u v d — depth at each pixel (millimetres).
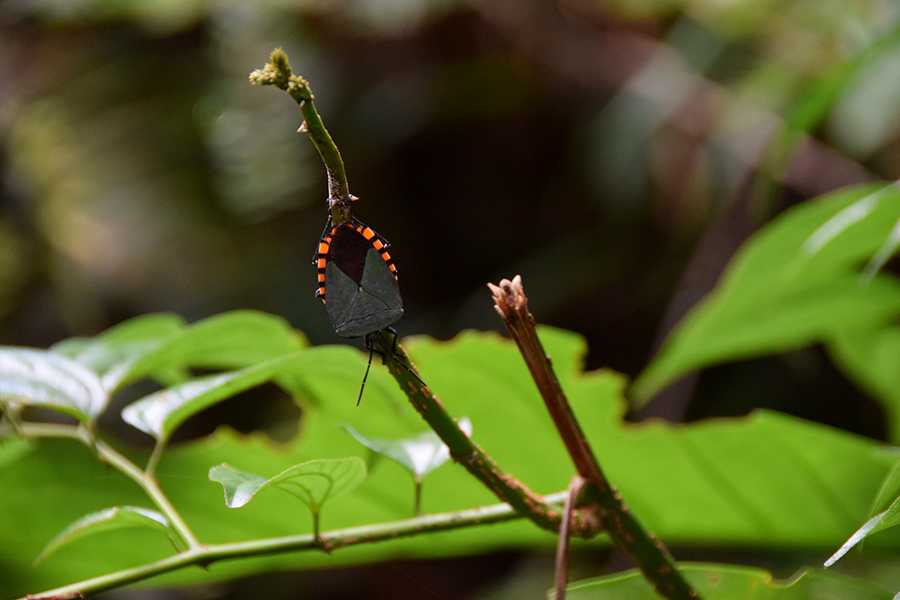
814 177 1521
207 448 769
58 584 779
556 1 2037
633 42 1989
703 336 922
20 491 763
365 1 2133
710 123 1712
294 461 776
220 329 730
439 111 2246
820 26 1541
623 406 761
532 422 770
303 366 710
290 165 2330
